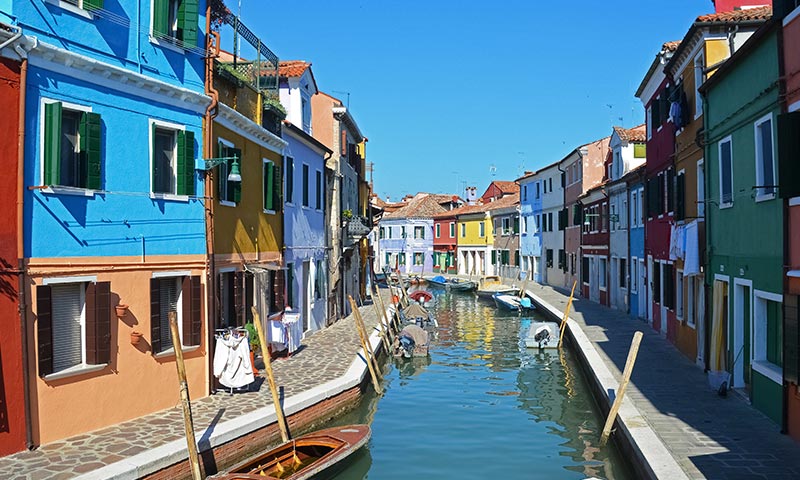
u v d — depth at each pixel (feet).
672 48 61.52
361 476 35.88
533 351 75.77
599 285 107.04
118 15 35.32
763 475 27.12
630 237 87.81
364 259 125.29
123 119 35.68
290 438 38.24
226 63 48.57
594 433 42.88
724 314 45.29
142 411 36.68
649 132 75.77
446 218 214.69
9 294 30.09
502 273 180.34
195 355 40.81
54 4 31.81
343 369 50.80
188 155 39.73
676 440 32.09
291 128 61.57
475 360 70.54
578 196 120.57
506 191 206.28
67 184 33.04
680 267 59.31
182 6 39.55
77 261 33.01
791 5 32.60
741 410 37.68
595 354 58.13
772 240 34.99
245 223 50.16
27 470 27.94
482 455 39.14
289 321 58.54
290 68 70.38
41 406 31.40
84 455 29.89
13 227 30.30
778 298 33.99
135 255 36.29
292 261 63.87
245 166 50.21
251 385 44.80
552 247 143.13
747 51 38.40
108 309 34.37
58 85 32.12
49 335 31.71
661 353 58.54
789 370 31.94
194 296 40.32
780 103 33.55
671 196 63.72
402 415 48.11
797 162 31.35
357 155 109.91
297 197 66.28
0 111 29.71
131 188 36.17
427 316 92.48
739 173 40.63
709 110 47.29
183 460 30.60
